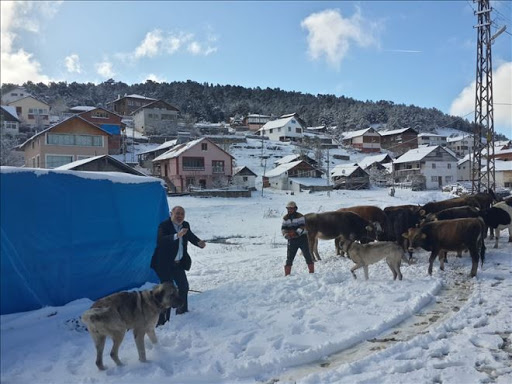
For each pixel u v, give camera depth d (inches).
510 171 1957.4
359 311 271.7
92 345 221.8
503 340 223.5
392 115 5059.1
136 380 184.4
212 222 1022.4
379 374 187.5
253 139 3068.4
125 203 318.7
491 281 339.9
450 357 203.0
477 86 1023.0
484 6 996.6
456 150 3604.8
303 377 187.3
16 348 213.5
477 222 354.3
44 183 261.4
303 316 265.3
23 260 245.9
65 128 896.3
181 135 2635.3
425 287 323.3
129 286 317.4
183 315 267.6
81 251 279.6
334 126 4544.8
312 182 1974.7
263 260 483.5
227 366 197.0
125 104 3046.3
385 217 470.3
